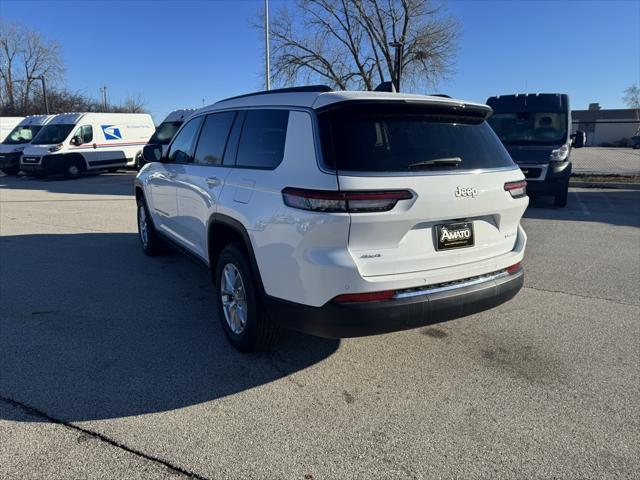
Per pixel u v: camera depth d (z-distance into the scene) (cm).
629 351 388
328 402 317
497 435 283
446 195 310
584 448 272
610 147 5672
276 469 255
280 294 323
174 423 294
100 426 291
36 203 1256
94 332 424
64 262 652
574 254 688
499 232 355
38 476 248
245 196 355
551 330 428
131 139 2198
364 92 326
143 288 541
